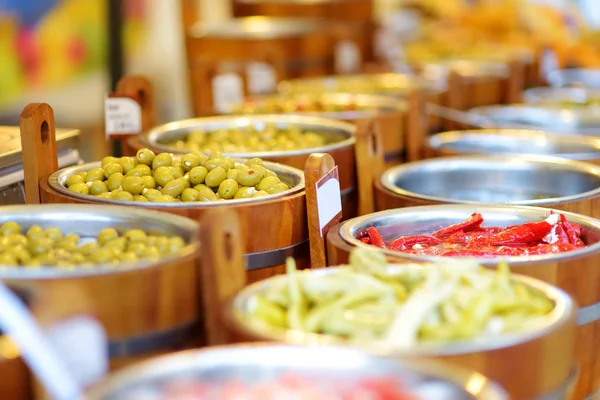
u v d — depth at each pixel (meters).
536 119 5.70
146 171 3.00
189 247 2.18
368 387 1.53
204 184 2.98
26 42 6.25
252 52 6.48
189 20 6.99
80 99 6.57
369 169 3.53
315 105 5.08
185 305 2.11
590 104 6.21
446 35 8.98
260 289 1.99
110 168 2.99
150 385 1.56
